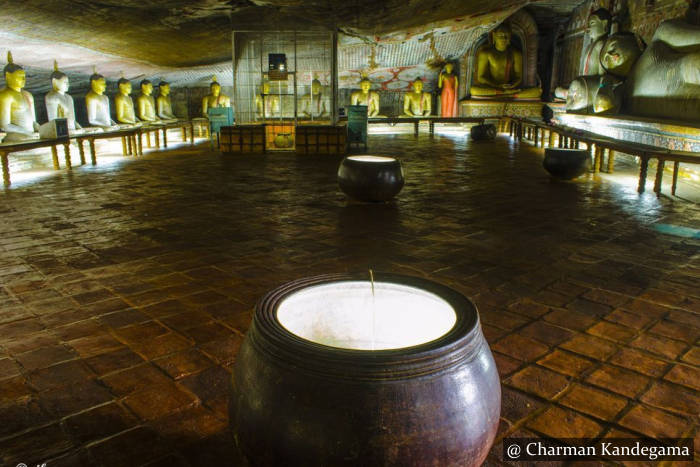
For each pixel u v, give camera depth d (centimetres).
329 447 150
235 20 1332
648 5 1416
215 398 254
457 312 176
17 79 1118
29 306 363
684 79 1084
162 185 860
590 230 571
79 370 279
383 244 519
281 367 158
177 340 314
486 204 707
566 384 269
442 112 2239
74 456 212
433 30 1766
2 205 694
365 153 1319
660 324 338
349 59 1942
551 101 2194
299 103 1847
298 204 707
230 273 433
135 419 237
